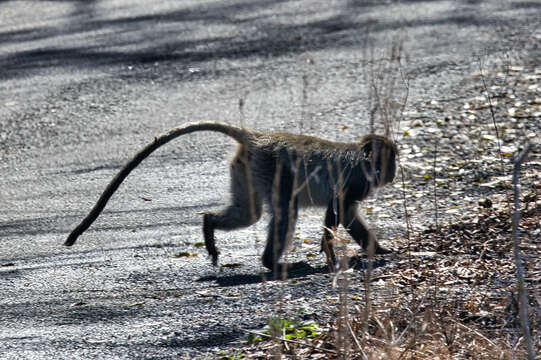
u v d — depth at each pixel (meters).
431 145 13.73
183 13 27.89
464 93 16.45
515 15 23.25
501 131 14.04
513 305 7.05
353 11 25.88
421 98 16.31
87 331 7.98
